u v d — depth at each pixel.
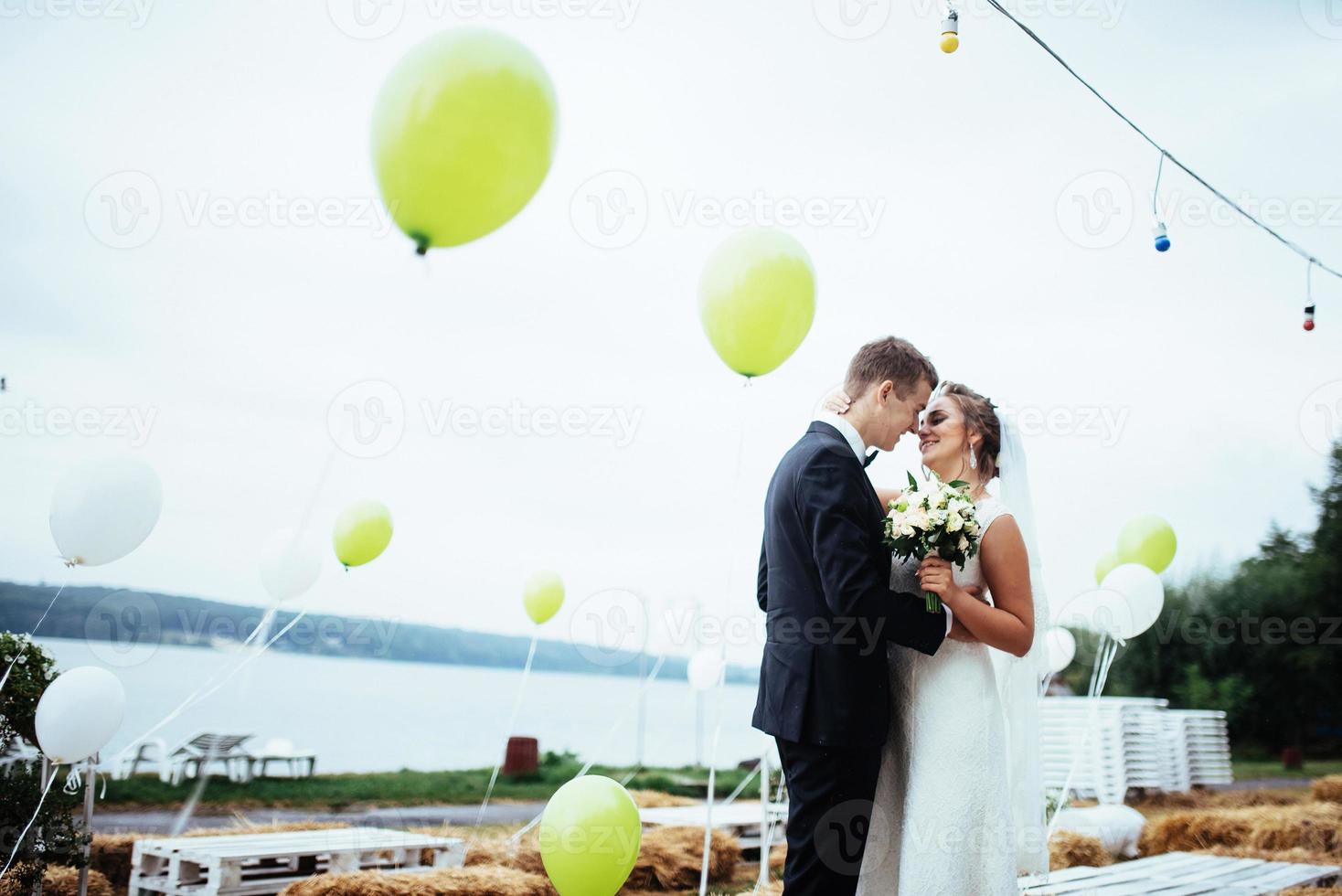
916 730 2.47
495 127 2.33
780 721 2.29
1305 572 15.25
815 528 2.28
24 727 3.37
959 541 2.32
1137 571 4.82
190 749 8.35
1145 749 8.27
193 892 3.85
